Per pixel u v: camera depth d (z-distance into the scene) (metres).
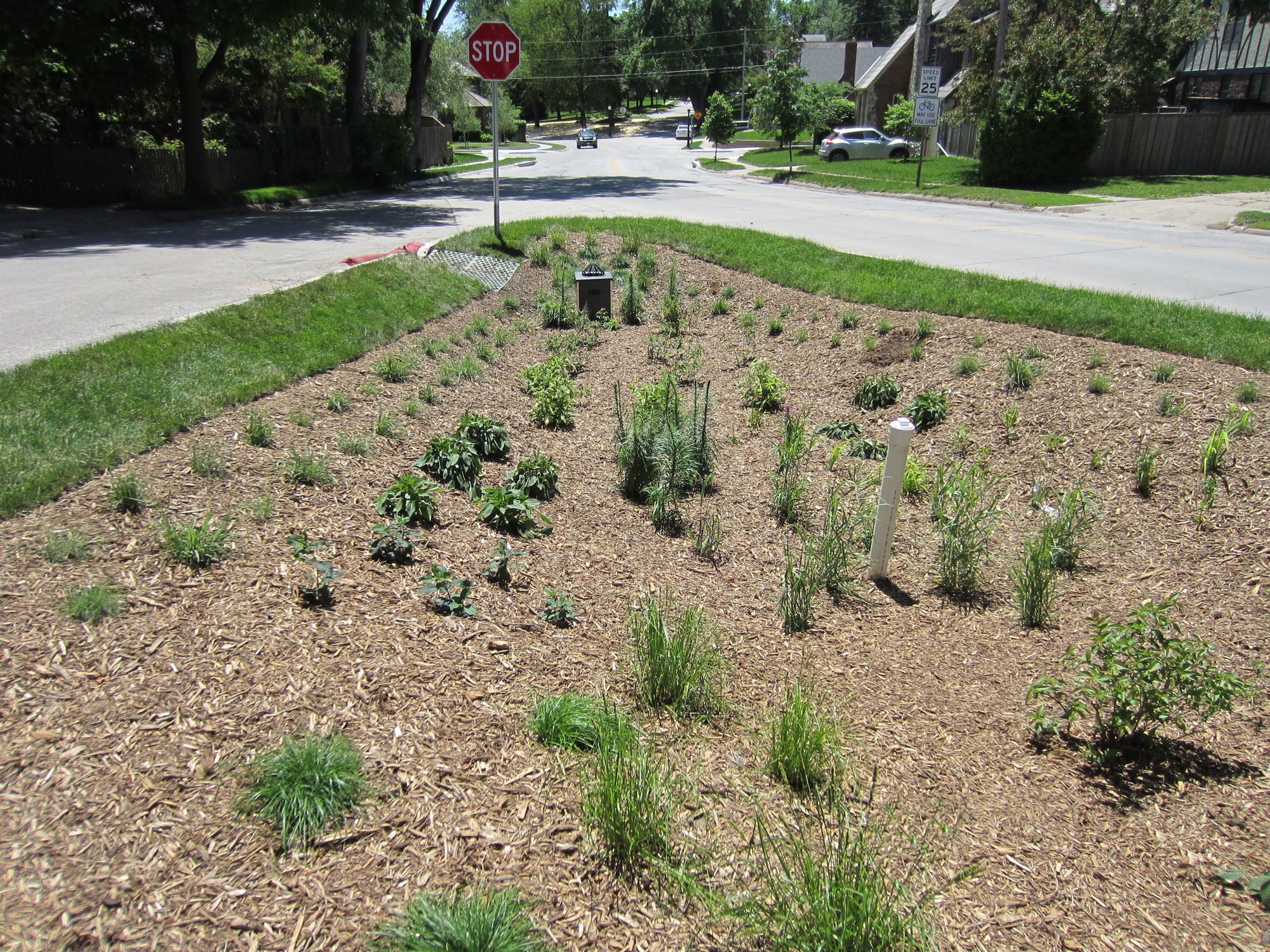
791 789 3.16
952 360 7.77
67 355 5.89
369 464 5.31
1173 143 26.30
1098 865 2.89
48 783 2.58
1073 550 5.09
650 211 19.61
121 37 17.27
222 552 3.91
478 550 4.68
